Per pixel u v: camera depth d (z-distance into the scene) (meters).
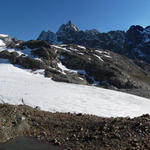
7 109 12.85
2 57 72.31
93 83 68.19
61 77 59.56
